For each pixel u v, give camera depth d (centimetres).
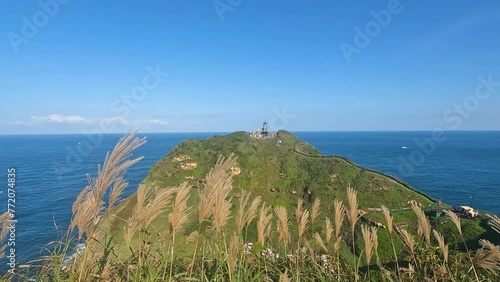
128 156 315
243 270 381
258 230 411
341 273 413
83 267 312
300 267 418
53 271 325
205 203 337
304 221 433
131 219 324
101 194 305
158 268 334
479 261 376
